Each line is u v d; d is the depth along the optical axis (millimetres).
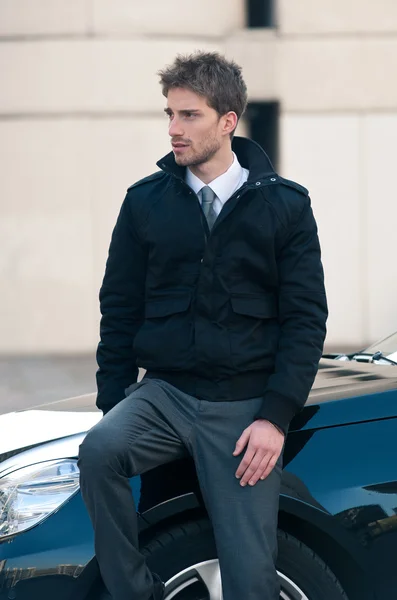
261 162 7078
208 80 6934
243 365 6926
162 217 7090
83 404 8664
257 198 6930
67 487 7043
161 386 7059
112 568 6668
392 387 7625
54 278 29781
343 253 29969
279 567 7137
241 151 7312
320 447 7199
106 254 29719
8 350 29812
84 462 6641
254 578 6641
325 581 7156
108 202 29594
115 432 6699
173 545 7090
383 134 29734
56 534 6883
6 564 6805
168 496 6980
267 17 29250
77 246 29719
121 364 7551
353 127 29703
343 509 7074
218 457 6859
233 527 6723
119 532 6660
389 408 7395
